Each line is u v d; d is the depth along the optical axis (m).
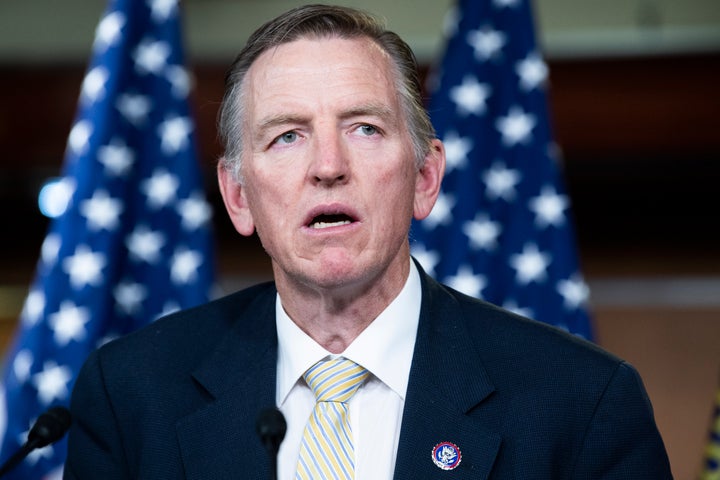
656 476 4.96
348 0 22.72
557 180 8.02
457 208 8.00
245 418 5.18
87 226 7.78
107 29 8.05
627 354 21.22
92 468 5.44
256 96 5.07
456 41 8.25
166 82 8.09
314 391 5.11
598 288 26.39
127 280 7.89
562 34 23.30
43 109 24.69
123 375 5.52
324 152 4.81
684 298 25.12
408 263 5.32
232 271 27.50
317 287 4.93
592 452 4.95
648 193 28.28
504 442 4.91
